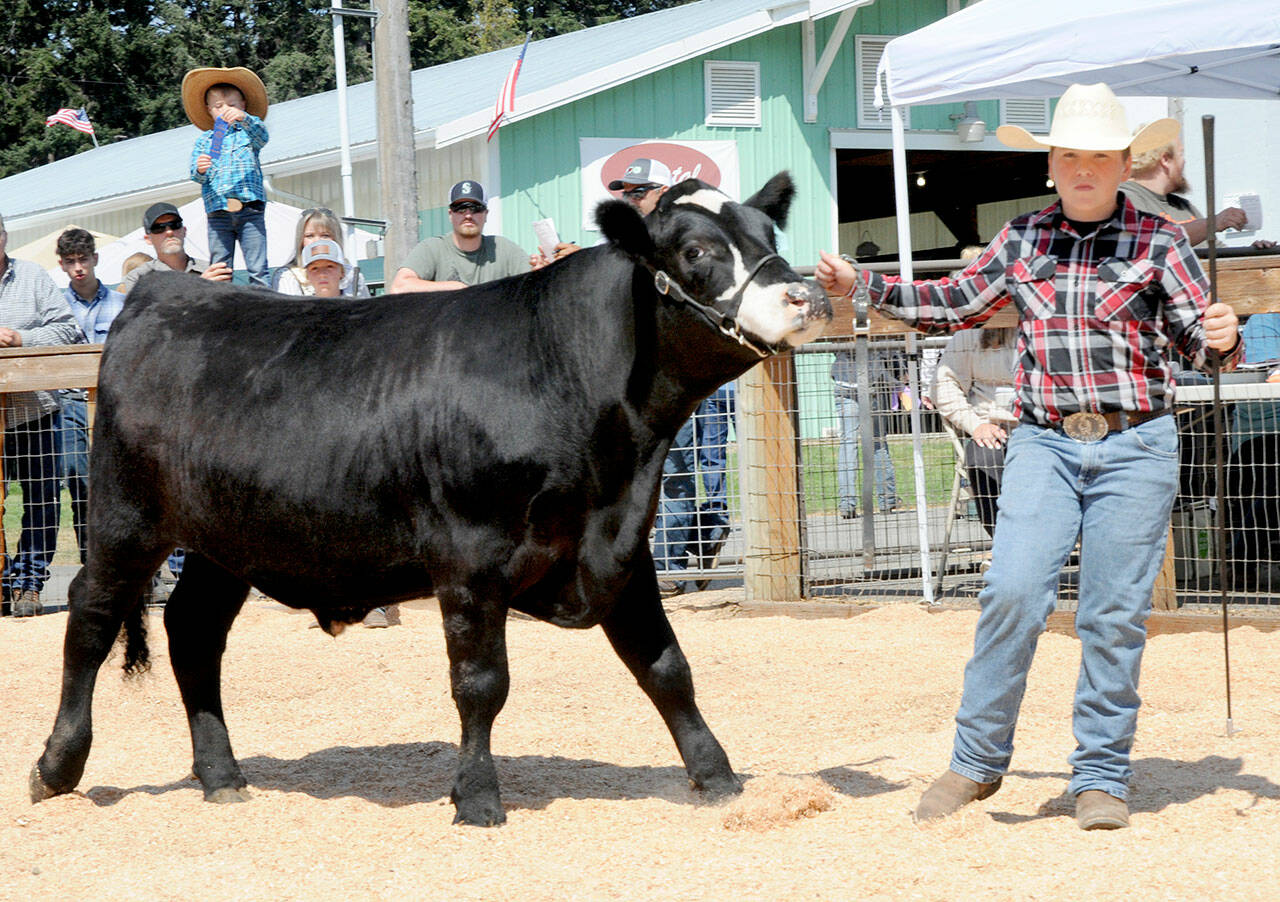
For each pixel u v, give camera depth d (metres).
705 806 4.98
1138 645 4.48
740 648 7.98
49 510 10.20
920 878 3.97
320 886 4.18
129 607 5.47
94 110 45.59
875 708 6.44
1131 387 4.43
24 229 30.47
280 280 9.39
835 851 4.27
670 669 5.06
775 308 4.31
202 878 4.29
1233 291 7.79
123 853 4.63
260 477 5.00
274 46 48.47
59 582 11.95
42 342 10.31
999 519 4.58
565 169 21.05
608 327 4.68
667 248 4.51
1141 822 4.49
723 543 10.13
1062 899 3.78
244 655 8.09
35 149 44.28
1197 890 3.79
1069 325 4.46
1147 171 9.12
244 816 5.03
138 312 5.49
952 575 10.02
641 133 21.48
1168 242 4.45
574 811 4.94
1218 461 4.88
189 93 11.54
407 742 6.20
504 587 4.78
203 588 5.46
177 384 5.24
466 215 9.02
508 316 4.86
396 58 11.68
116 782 5.67
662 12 31.11
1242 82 11.55
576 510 4.77
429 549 4.84
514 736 6.18
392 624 9.23
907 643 7.93
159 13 46.28
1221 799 4.71
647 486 4.82
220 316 5.37
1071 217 4.53
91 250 11.04
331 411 4.94
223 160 11.24
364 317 5.16
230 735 6.39
